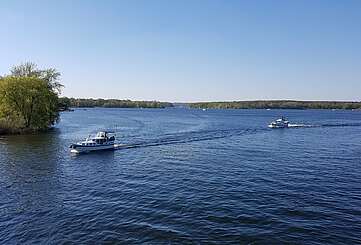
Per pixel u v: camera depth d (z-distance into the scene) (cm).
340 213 2580
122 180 3675
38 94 8731
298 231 2248
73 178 3788
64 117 17275
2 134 7988
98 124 12125
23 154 5356
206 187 3331
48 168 4328
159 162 4728
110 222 2430
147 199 2955
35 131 8725
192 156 5209
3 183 3538
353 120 16250
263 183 3475
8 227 2361
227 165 4447
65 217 2539
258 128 10675
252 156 5162
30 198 3017
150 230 2278
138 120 14900
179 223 2394
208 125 11850
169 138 7669
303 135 8525
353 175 3834
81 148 5559
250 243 2080
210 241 2109
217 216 2517
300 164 4488
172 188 3312
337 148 6088
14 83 8481
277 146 6362
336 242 2095
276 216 2512
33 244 2102
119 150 5906
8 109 8581
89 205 2812
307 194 3073
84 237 2191
